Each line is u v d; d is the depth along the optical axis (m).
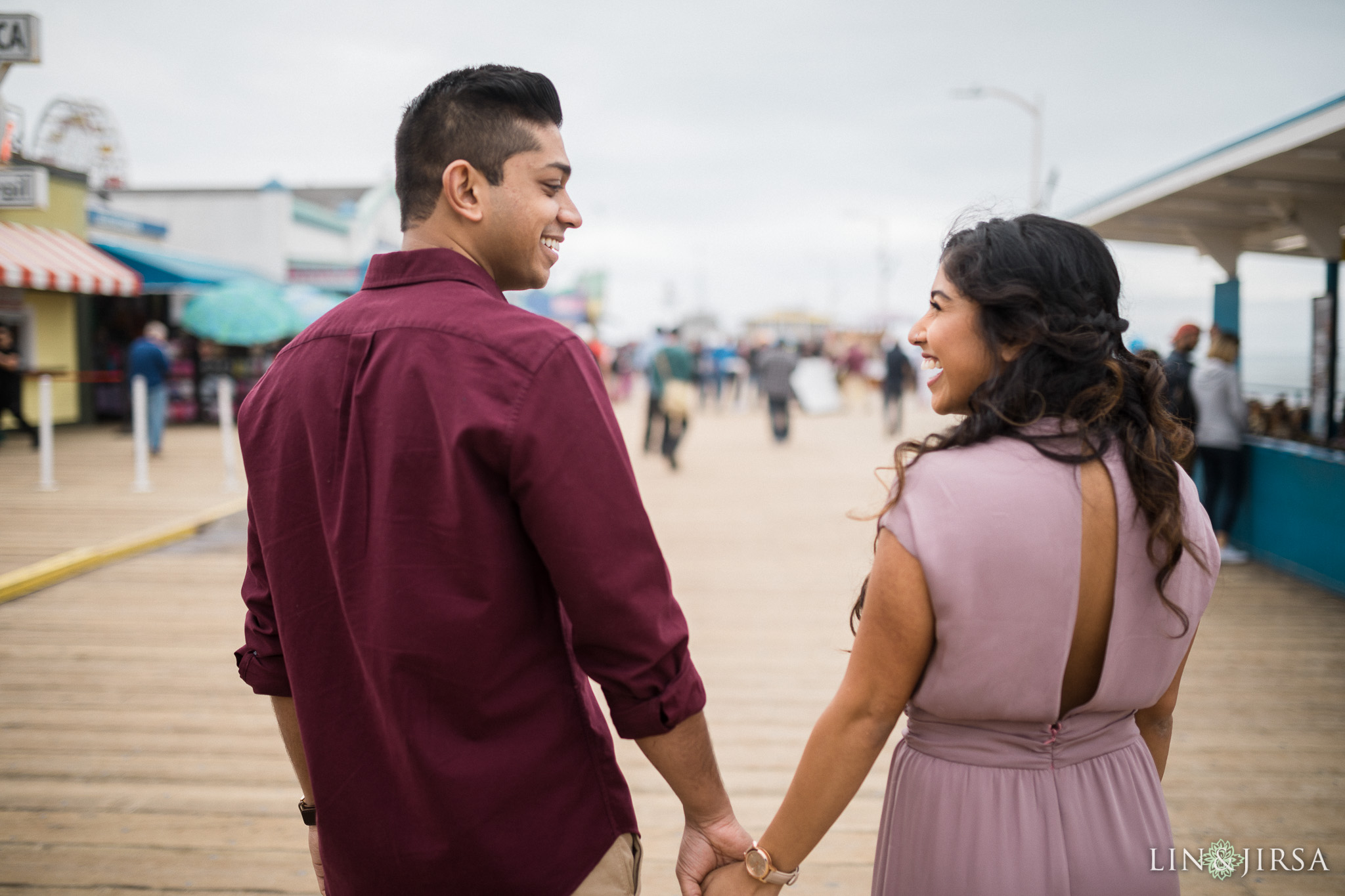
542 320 1.10
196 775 2.99
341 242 21.41
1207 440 6.17
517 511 1.08
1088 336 1.08
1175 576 1.07
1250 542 6.19
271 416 1.18
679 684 1.12
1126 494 1.06
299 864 2.47
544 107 1.18
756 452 13.58
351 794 1.12
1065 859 1.10
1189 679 3.90
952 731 1.15
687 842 1.28
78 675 3.90
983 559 1.03
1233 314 7.31
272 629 1.27
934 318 1.19
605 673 1.11
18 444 12.33
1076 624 1.08
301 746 1.30
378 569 1.06
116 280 12.70
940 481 1.06
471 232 1.17
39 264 11.66
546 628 1.13
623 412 22.08
